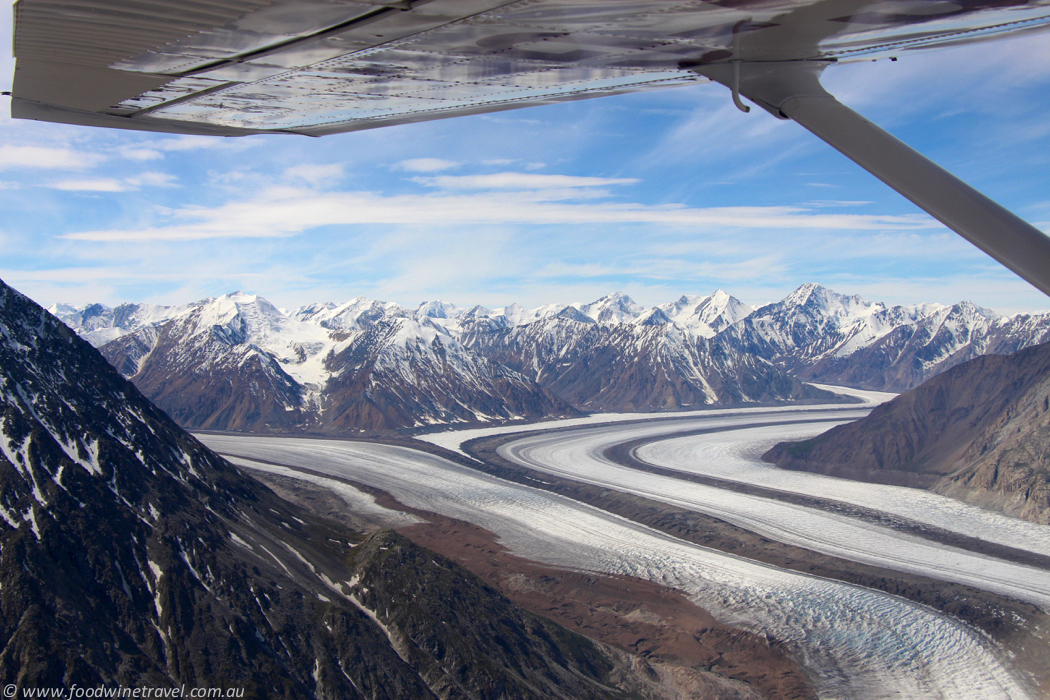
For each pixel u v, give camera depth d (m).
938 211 5.25
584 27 4.87
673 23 4.96
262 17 4.19
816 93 6.14
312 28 4.51
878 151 5.69
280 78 5.95
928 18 5.64
